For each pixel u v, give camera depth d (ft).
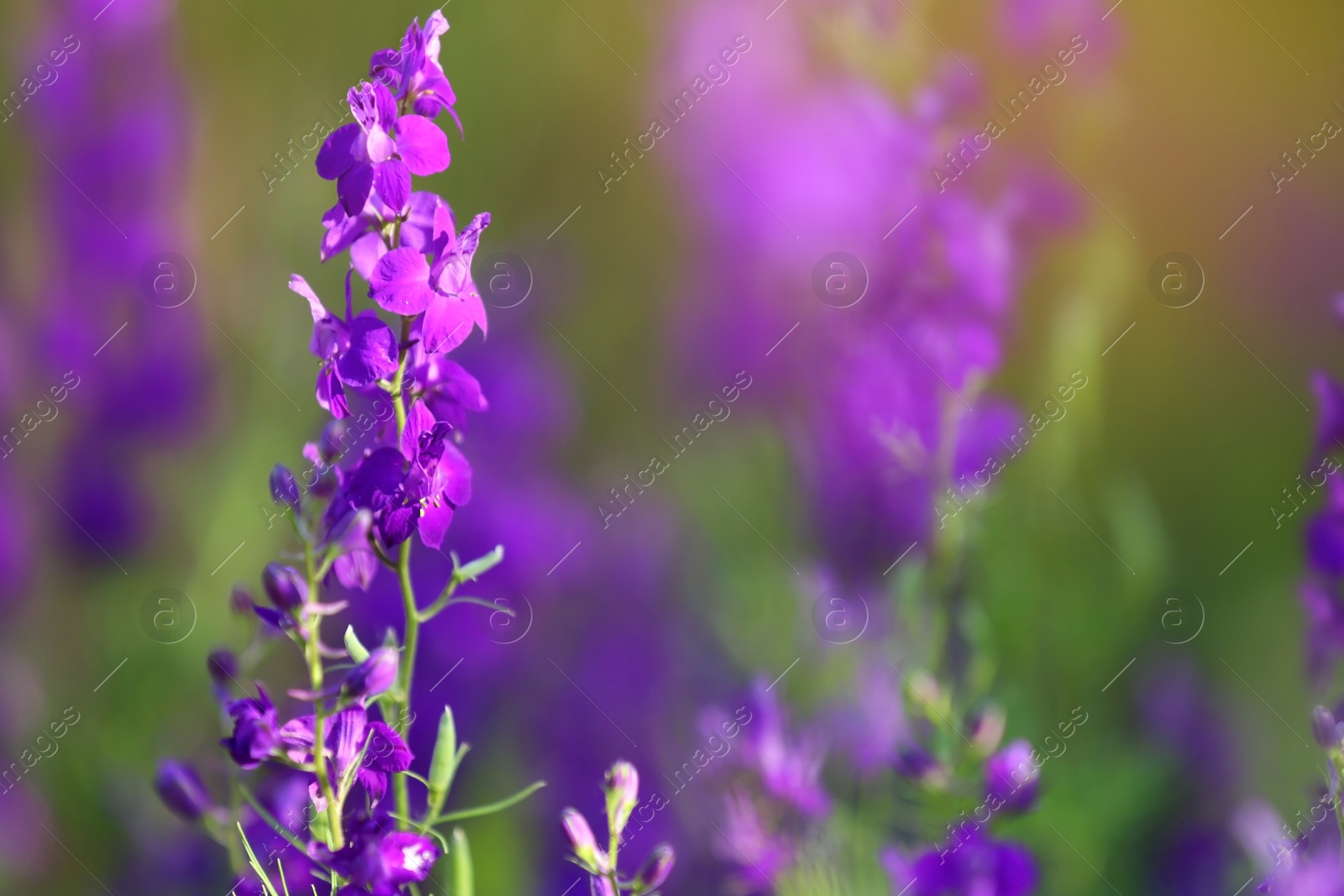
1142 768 4.20
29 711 4.18
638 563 4.52
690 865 4.11
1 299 4.69
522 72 5.96
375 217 3.49
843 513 4.23
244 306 5.03
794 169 4.86
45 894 4.08
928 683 3.91
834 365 4.30
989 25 4.65
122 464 4.59
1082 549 4.42
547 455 4.63
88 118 4.81
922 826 3.98
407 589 3.51
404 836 3.50
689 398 5.32
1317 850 3.79
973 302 4.19
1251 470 5.14
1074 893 4.13
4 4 4.92
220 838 3.72
